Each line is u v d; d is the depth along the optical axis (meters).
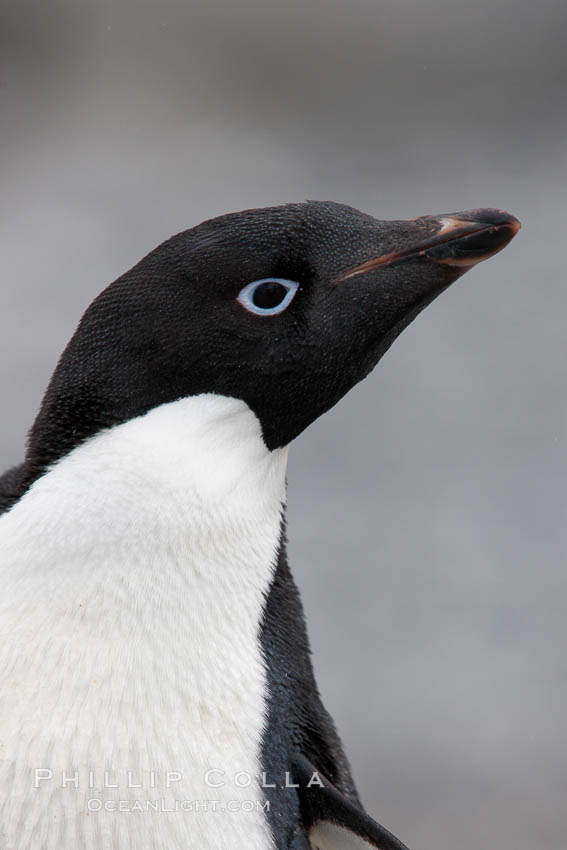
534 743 13.94
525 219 23.11
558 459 18.12
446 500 17.61
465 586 16.28
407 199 23.72
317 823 5.61
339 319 5.62
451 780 13.46
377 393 19.42
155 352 5.35
